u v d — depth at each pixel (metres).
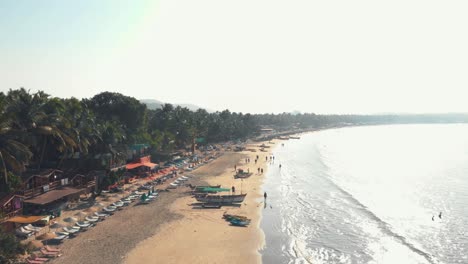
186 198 75.31
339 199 82.00
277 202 77.31
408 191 93.81
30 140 63.12
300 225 62.25
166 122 156.38
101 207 63.88
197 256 46.81
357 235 58.06
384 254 50.66
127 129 112.94
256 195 82.94
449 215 71.25
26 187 57.88
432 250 52.62
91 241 49.50
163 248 48.72
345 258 48.91
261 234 56.50
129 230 54.75
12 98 64.88
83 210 61.16
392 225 63.94
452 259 49.44
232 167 122.69
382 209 75.06
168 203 70.81
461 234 59.66
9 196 52.22
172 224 58.62
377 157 168.38
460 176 117.38
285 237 55.72
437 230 61.69
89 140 81.12
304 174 116.56
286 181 102.62
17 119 61.25
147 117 136.62
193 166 118.12
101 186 71.38
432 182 106.62
